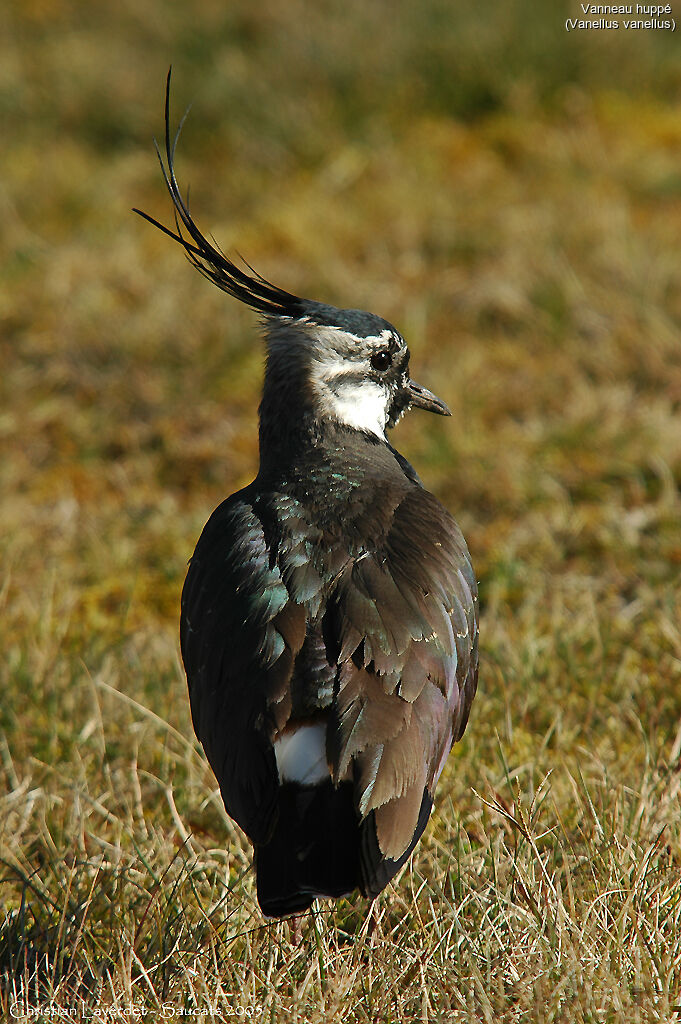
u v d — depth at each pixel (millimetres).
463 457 14070
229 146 21953
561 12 23172
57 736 10086
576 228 18062
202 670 7324
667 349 15367
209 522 8094
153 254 18922
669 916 7324
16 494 14352
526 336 16312
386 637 6969
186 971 6996
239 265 18328
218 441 15117
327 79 22562
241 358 16391
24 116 23125
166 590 12734
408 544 7559
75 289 17734
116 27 25172
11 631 11531
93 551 13219
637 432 14141
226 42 23734
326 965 7219
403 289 17500
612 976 6781
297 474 8156
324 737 6660
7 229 19719
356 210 19750
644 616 11383
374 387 8836
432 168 20781
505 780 9016
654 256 17219
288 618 7035
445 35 22891
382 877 6438
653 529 12867
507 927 7422
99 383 16047
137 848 8375
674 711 10047
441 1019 6641
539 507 13383
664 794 8375
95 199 20672
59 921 7676
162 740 10156
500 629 11031
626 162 20469
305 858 6414
